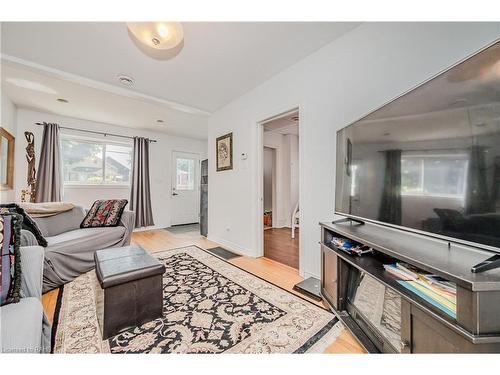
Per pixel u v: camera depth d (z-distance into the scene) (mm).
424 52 1388
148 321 1422
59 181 3775
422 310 799
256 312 1545
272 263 2617
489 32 1157
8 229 1030
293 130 4949
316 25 1752
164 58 2203
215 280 2098
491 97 758
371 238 1246
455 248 1026
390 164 1220
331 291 1570
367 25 1702
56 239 2158
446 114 913
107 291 1275
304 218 2217
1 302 911
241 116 3107
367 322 1250
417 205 1039
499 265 711
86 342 1228
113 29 1777
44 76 2531
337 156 1827
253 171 2898
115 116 3967
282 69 2443
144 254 1688
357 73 1773
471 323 650
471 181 812
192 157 5816
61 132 3920
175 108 3434
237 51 2104
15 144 3418
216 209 3648
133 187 4609
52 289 1906
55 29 1774
